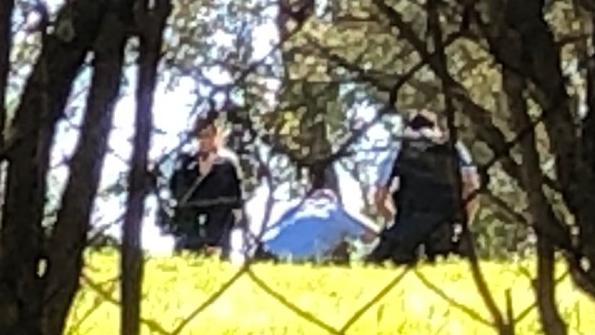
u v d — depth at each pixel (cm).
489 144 213
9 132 185
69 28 186
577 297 311
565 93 206
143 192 194
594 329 311
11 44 188
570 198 206
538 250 211
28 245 184
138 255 192
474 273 222
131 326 191
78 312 279
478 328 369
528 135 208
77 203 186
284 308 388
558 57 206
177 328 339
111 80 187
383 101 271
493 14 206
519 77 206
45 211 187
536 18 205
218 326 379
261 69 272
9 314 182
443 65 214
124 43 188
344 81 271
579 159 205
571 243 207
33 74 186
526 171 209
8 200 185
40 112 185
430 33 221
